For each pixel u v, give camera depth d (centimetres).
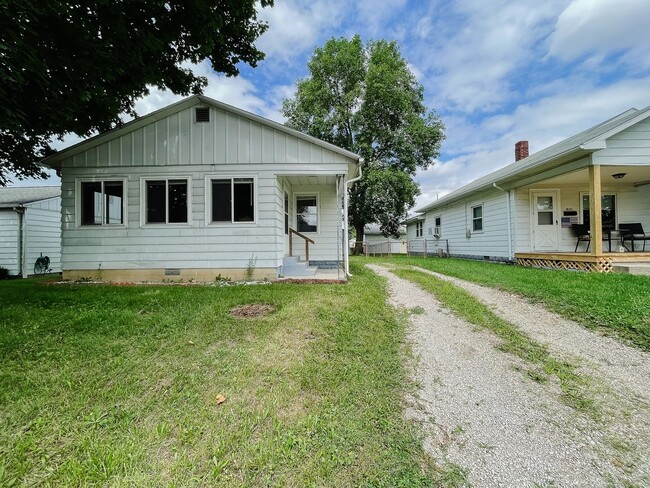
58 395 258
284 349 352
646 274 729
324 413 245
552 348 378
